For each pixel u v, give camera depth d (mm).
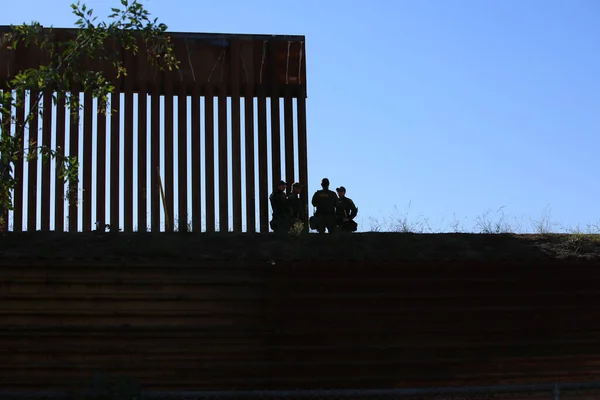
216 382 12211
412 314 12992
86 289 12289
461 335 13047
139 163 17969
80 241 13312
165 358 12219
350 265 12992
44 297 12156
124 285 12383
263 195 18344
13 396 7258
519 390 7832
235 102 18469
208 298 12523
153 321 12344
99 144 17859
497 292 13352
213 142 18500
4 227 15695
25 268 12227
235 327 12477
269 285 12750
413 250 13844
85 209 17578
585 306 13562
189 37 18656
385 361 12648
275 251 13422
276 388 12336
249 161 18453
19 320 12094
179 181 18047
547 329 13344
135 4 14109
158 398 7387
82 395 7359
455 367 12859
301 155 18734
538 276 13555
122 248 12961
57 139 17672
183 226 15984
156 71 18281
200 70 18594
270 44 18938
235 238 14039
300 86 18969
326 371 12484
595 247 14633
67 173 14164
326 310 12750
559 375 13188
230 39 18844
